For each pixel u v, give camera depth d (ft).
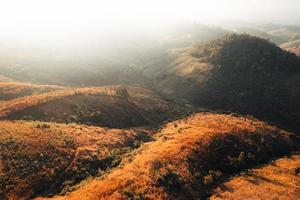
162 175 156.87
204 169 180.34
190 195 151.02
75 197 139.23
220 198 152.46
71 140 201.98
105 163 186.09
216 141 211.82
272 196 157.58
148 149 200.34
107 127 271.90
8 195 142.00
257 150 224.33
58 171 166.81
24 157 168.55
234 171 189.98
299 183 175.22
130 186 145.07
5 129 196.65
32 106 259.80
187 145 197.47
